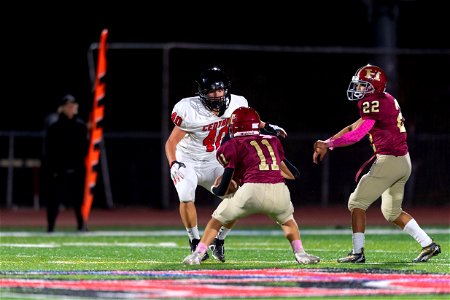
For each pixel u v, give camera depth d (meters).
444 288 23.20
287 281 24.27
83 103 82.94
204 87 30.83
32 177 71.38
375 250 36.91
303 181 66.81
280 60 68.81
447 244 39.91
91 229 52.50
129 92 79.62
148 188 68.44
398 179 30.30
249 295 21.64
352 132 29.45
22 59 87.06
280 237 45.56
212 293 21.94
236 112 28.27
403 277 25.42
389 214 31.00
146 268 28.22
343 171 66.94
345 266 28.73
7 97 86.44
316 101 68.62
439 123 66.75
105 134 66.38
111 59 79.88
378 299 21.33
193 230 31.17
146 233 48.81
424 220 59.16
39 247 38.47
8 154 71.00
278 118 68.62
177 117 31.14
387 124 29.89
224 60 68.88
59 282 24.08
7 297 21.33
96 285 23.41
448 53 64.56
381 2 66.44
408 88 66.75
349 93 30.25
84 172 49.97
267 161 27.83
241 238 44.84
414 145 66.06
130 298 21.05
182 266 28.77
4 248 37.72
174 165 30.36
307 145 66.81
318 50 64.19
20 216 64.00
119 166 68.44
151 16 90.06
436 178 66.06
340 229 52.22
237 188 28.30
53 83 86.88
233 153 27.67
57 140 48.88
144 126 79.50
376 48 66.75
